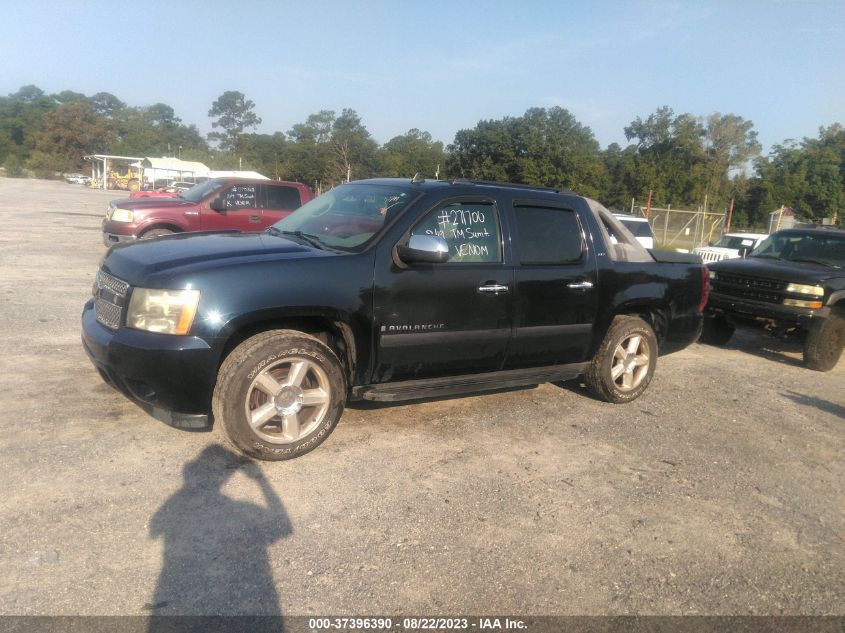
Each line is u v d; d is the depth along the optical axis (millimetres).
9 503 3350
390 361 4383
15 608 2611
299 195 12672
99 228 19359
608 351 5473
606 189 59344
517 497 3885
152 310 3715
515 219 4930
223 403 3795
